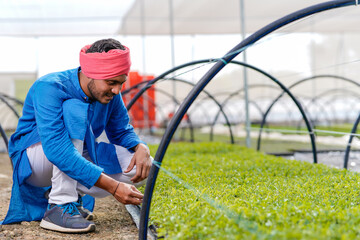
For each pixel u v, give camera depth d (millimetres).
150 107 11945
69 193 2658
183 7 9188
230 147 6289
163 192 2973
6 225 2750
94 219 3000
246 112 6566
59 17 9438
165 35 12422
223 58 2088
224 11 9500
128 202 2402
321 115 14672
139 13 9625
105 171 2803
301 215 2041
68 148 2422
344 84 13594
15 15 9148
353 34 13133
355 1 2273
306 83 13508
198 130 13633
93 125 2762
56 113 2498
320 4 2230
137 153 2783
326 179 3227
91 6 8641
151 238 2318
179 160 4715
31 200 2896
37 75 12805
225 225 1923
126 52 2375
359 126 10266
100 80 2400
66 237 2535
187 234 1898
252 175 3598
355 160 5430
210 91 13938
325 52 13219
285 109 14789
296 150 6520
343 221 1927
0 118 10969
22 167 2691
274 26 2168
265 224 1841
